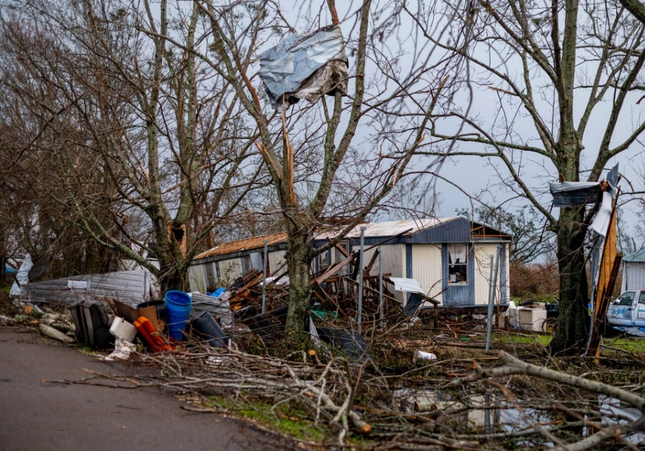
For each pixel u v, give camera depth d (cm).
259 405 788
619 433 625
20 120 1827
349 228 1221
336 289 1880
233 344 1200
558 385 995
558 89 1415
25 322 1526
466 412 839
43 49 1556
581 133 1473
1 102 1800
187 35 1661
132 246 2295
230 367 988
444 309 2091
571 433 789
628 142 1403
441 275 2267
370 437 692
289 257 1259
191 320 1255
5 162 1677
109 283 1811
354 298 1838
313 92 1298
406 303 2081
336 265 1819
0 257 2561
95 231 1919
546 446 724
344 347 1205
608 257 1262
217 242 3553
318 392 754
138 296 1798
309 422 718
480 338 1709
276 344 1216
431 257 2266
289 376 947
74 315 1259
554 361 1166
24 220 2075
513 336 1767
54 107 1675
